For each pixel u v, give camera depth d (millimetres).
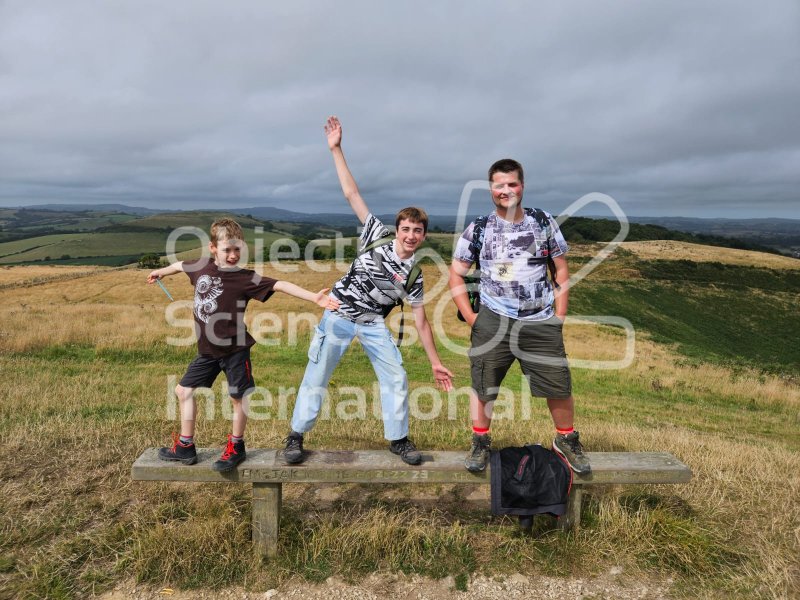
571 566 3045
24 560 2965
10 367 8805
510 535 3314
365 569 2984
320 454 3244
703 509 3738
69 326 13180
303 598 2766
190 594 2771
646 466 3211
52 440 4625
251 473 3023
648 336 37094
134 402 6430
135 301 32344
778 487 4262
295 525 3344
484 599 2795
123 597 2736
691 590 2885
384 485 4020
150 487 3803
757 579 2973
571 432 3229
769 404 13164
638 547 3154
